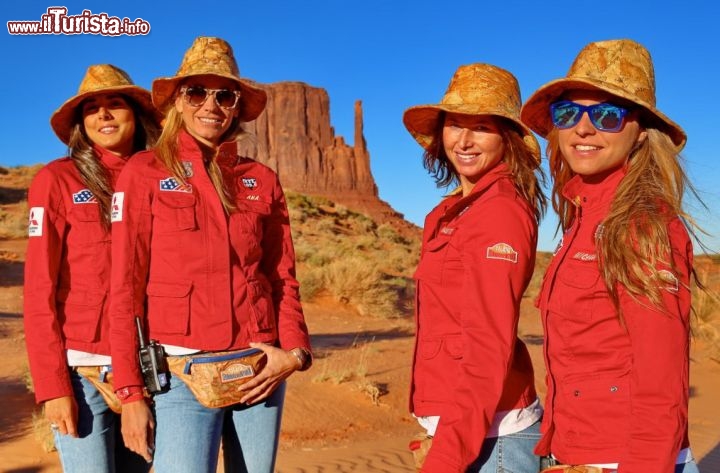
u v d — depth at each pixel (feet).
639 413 7.14
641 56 8.18
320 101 415.23
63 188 11.43
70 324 11.16
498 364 8.31
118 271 10.17
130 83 12.52
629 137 8.05
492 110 9.27
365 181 409.90
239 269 10.74
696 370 37.19
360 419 29.09
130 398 10.04
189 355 10.21
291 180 394.32
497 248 8.55
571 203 8.78
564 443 7.87
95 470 11.14
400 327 53.26
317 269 64.54
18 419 25.32
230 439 11.08
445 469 8.14
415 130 10.85
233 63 11.32
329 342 43.93
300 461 22.98
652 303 7.09
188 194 10.54
